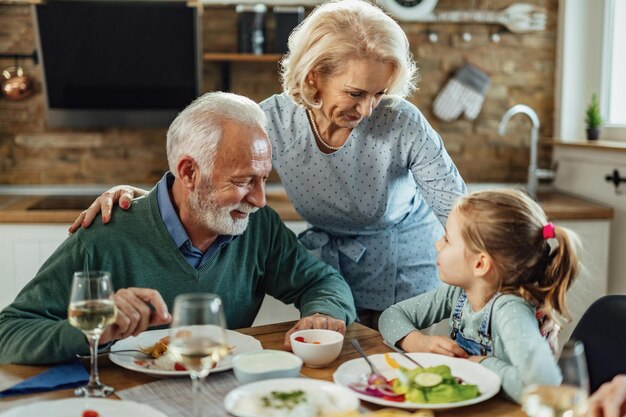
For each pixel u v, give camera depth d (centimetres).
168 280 179
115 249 176
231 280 188
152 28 348
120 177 381
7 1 355
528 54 386
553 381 121
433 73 383
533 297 165
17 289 319
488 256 164
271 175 386
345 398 131
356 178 217
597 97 377
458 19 374
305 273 198
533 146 372
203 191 170
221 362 152
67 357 152
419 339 171
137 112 366
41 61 352
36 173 377
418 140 210
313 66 189
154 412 127
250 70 376
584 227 334
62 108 362
